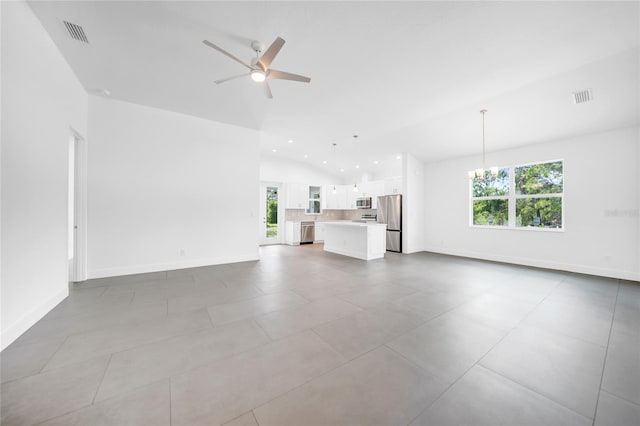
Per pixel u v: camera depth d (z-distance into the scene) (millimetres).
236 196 5176
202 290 3371
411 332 2252
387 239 7074
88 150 3773
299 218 9062
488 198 5828
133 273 4133
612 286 3664
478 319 2529
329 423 1271
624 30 2369
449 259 5773
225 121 4871
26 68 2146
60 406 1354
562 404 1411
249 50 2727
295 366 1743
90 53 2787
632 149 3998
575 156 4539
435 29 2393
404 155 6590
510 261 5387
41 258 2432
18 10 2023
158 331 2221
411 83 3369
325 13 2209
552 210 4930
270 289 3447
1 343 1866
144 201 4199
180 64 2992
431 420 1295
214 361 1791
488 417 1317
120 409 1341
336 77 3238
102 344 1995
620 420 1300
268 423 1266
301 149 6988
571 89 3408
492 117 4355
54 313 2559
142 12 2195
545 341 2104
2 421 1249
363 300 3053
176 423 1257
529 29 2375
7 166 1925
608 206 4203
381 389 1523
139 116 4141
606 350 1968
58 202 2766
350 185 9266
